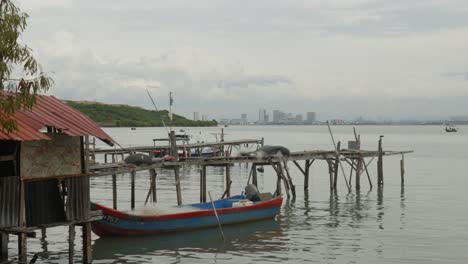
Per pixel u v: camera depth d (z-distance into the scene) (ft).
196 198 135.54
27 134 54.49
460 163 237.45
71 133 59.52
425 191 146.61
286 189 129.59
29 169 57.82
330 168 142.72
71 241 63.77
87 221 64.08
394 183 165.37
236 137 496.23
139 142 356.59
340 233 92.43
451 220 103.91
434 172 198.70
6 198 55.62
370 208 118.62
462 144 413.80
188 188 156.35
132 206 108.17
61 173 61.26
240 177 191.01
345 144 402.31
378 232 92.99
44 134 58.75
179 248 80.69
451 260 75.00
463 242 85.40
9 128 46.80
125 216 82.53
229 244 83.82
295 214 110.83
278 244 84.28
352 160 151.43
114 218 81.87
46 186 61.00
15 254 75.61
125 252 77.77
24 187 58.29
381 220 104.32
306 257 76.64
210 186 162.71
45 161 59.47
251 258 76.13
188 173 202.80
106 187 157.58
